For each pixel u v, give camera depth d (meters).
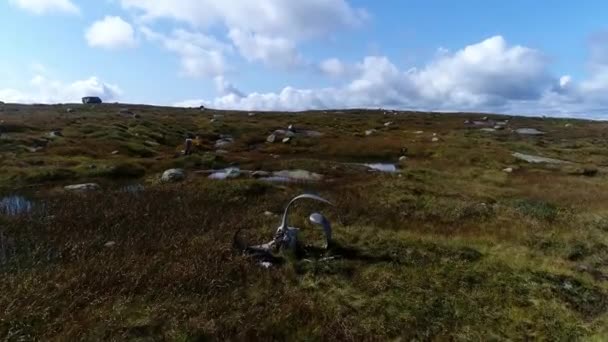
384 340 8.62
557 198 24.33
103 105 112.69
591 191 26.33
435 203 21.44
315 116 95.81
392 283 11.01
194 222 16.39
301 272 11.61
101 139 43.44
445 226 17.61
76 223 16.17
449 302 10.14
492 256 13.66
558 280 11.81
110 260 11.77
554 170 35.12
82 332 8.12
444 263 12.56
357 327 8.93
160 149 43.94
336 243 14.01
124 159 35.47
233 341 8.28
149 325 8.49
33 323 8.44
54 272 10.86
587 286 11.53
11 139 39.00
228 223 16.27
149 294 9.76
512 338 8.83
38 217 17.17
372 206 20.41
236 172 30.17
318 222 13.30
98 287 10.02
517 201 23.06
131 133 49.69
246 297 10.02
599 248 15.27
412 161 40.16
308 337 8.54
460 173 33.09
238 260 11.93
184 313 8.98
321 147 47.78
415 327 9.09
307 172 31.14
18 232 15.01
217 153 41.75
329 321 9.12
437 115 114.88
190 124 63.75
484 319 9.48
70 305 9.07
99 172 29.16
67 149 37.75
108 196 21.42
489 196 24.47
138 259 11.85
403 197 22.61
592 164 39.00
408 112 127.88
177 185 24.42
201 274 10.84
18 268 11.09
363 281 11.08
